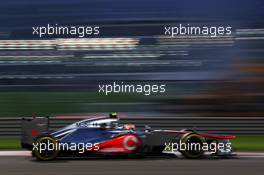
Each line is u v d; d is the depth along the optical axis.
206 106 76.31
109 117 38.72
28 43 81.62
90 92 78.81
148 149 37.84
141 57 79.44
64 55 80.62
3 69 80.19
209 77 77.75
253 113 75.88
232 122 56.44
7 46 81.38
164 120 56.00
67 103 78.31
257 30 81.19
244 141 54.56
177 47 79.75
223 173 29.88
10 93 78.94
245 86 77.44
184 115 74.44
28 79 79.75
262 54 79.50
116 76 79.06
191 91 76.94
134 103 76.12
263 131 56.31
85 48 81.50
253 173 29.92
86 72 80.19
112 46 80.62
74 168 32.09
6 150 46.25
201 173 29.83
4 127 55.19
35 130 37.31
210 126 56.34
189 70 78.44
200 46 80.50
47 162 35.66
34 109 76.62
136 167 32.62
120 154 37.94
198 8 83.31
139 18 82.31
